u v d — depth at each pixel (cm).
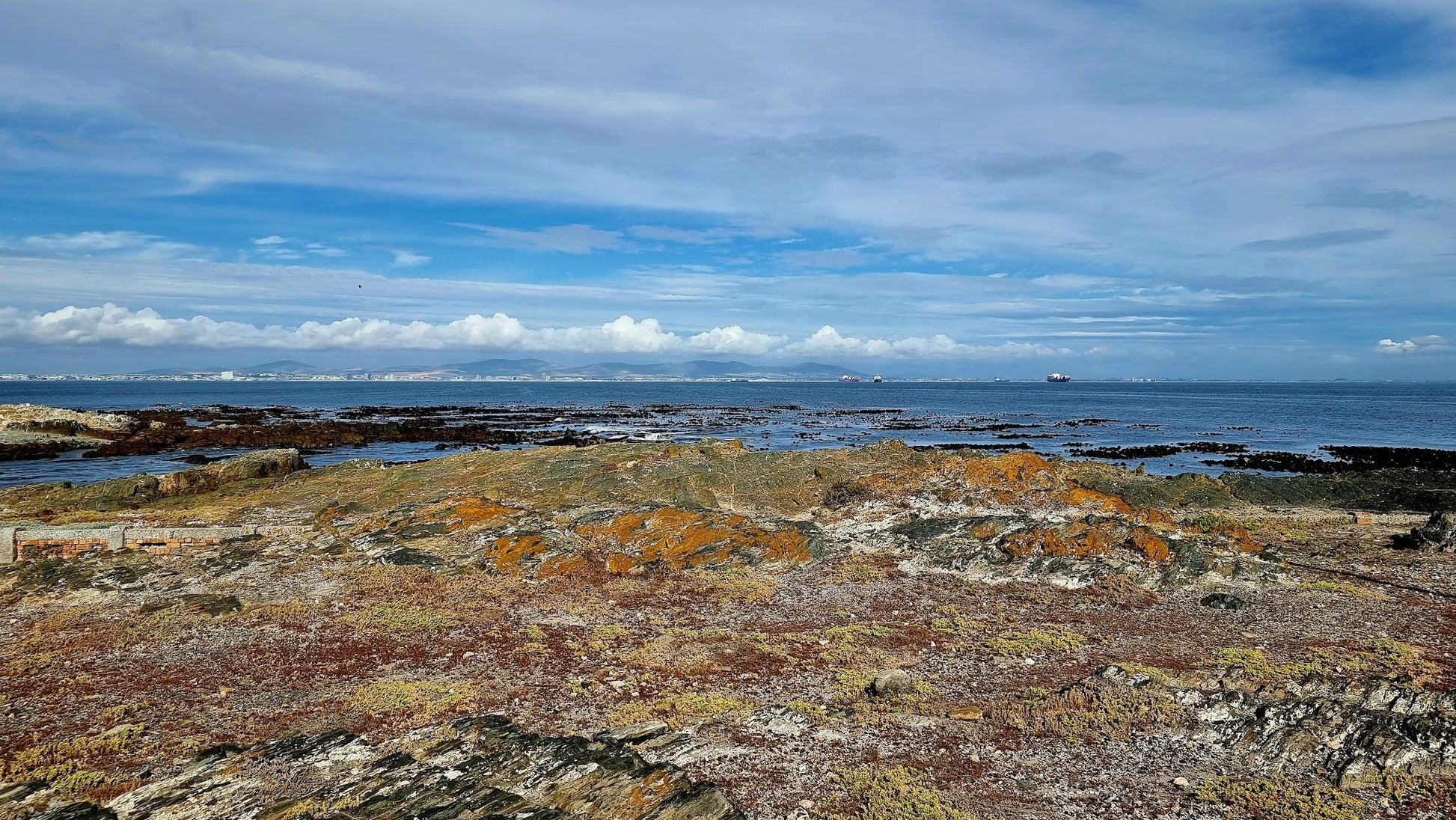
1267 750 1195
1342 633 1723
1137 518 2656
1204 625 1808
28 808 1027
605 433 8600
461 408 13575
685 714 1340
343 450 6881
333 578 2142
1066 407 15400
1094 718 1311
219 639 1681
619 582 2130
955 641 1722
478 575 2166
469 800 1022
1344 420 11244
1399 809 1043
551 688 1453
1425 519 3045
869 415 12294
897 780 1110
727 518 2598
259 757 1153
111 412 10031
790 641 1719
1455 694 1323
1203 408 15038
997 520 2516
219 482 3841
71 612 1841
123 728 1254
